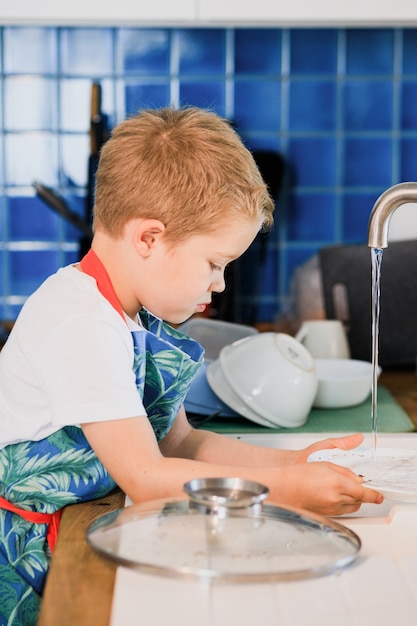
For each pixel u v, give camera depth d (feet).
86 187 9.30
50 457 4.09
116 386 3.70
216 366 5.89
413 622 2.58
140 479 3.60
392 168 9.36
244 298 9.41
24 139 9.25
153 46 9.15
